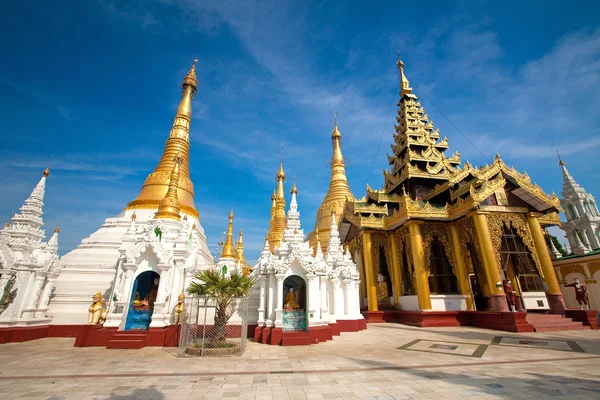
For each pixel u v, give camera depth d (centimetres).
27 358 927
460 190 2150
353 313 1694
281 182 4912
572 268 2202
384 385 631
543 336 1380
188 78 3203
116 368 792
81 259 1723
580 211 2588
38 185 1639
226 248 3155
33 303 1392
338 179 3919
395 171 2777
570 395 555
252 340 1298
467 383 639
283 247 1368
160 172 2623
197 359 906
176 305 1226
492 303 1812
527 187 2033
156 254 1272
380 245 2519
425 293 1998
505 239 2105
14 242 1449
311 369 775
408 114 2777
